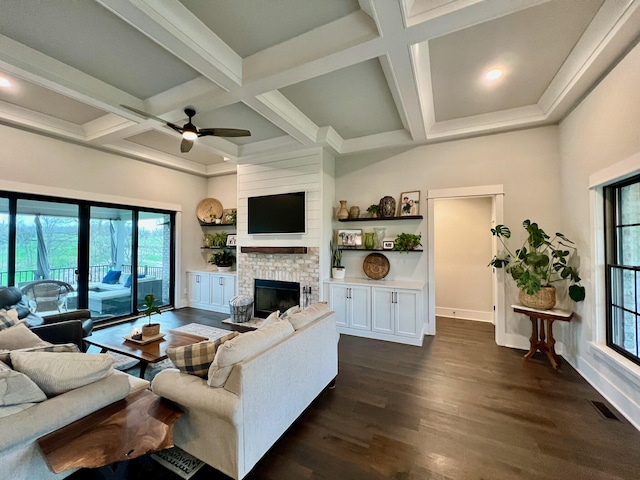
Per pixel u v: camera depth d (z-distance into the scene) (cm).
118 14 184
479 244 509
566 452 190
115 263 504
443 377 296
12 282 385
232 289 563
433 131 403
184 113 328
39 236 412
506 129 377
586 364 290
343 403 248
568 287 329
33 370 151
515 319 380
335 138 441
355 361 337
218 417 159
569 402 248
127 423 149
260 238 516
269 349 188
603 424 218
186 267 620
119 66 269
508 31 223
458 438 204
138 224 538
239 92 280
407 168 450
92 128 412
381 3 180
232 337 198
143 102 329
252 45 244
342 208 472
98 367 163
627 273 248
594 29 216
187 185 623
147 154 516
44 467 143
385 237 464
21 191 383
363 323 426
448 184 421
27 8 199
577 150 306
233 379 162
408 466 178
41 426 134
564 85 284
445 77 287
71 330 301
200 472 173
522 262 354
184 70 276
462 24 196
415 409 239
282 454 188
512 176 383
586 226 291
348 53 224
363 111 363
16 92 324
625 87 223
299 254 474
